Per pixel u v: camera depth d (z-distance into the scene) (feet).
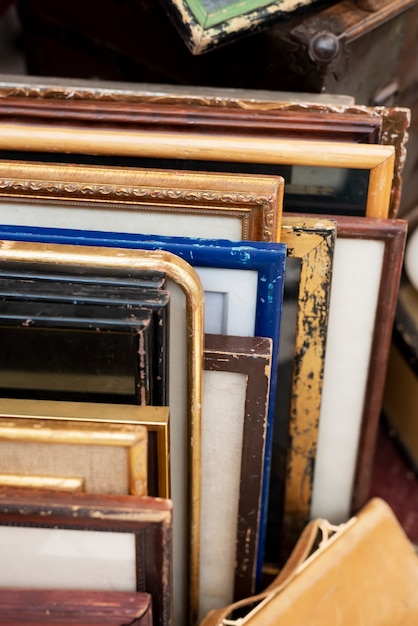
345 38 2.81
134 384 2.12
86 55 3.70
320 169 2.54
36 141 2.48
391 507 3.58
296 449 3.12
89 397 2.18
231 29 2.68
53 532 2.03
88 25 3.58
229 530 2.82
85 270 2.11
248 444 2.56
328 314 2.74
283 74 2.95
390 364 3.76
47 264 2.12
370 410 3.09
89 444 1.95
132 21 3.36
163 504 1.97
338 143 2.49
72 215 2.44
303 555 2.80
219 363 2.35
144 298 2.02
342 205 2.64
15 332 2.04
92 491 2.05
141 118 2.54
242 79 3.09
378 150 2.48
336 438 3.19
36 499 1.95
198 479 2.59
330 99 2.69
